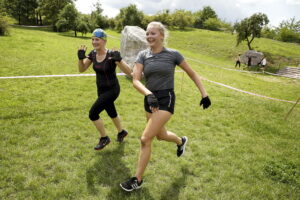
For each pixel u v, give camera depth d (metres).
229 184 2.84
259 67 21.56
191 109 5.82
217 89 8.88
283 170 3.20
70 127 4.04
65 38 23.47
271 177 3.08
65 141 3.55
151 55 2.46
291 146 4.20
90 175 2.79
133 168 3.00
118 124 3.50
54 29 36.22
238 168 3.26
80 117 4.52
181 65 2.54
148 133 2.39
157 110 2.23
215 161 3.36
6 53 10.30
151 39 2.39
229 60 26.14
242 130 4.79
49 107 4.89
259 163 3.41
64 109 4.87
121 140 3.62
